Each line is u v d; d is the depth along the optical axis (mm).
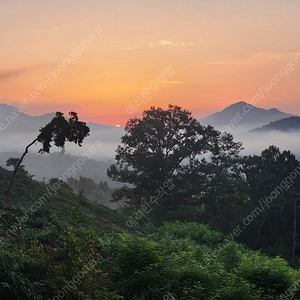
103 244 14023
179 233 28000
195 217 42469
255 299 10930
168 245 17281
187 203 48562
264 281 12695
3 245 10891
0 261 8695
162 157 50594
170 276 11211
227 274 12656
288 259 46094
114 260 12703
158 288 10484
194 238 27594
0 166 31828
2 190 25047
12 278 8406
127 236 15484
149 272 10742
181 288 10852
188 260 13008
